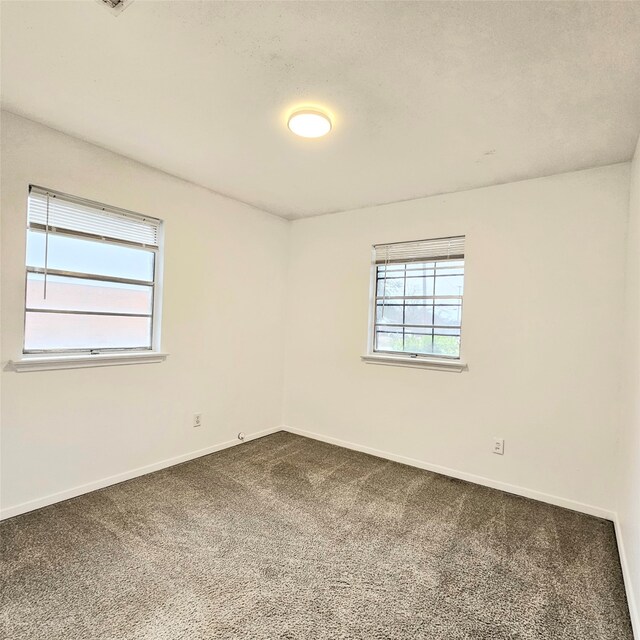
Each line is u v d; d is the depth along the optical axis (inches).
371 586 69.7
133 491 104.6
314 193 131.4
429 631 59.8
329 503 101.4
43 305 95.0
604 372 99.2
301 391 162.2
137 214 112.0
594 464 99.9
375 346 144.6
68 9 54.7
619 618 63.7
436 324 130.0
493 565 76.6
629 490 75.6
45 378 93.8
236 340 144.5
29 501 91.6
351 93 73.3
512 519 95.5
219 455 134.8
